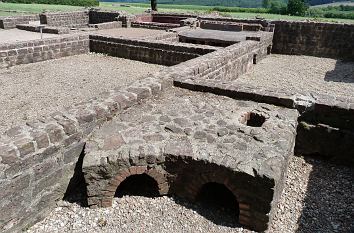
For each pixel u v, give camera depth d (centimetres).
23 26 1748
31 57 1178
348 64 1474
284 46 1692
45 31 1641
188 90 717
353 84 1147
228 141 496
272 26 1678
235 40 1405
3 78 1006
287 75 1252
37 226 438
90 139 496
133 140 491
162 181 482
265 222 434
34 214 436
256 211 436
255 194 429
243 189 436
